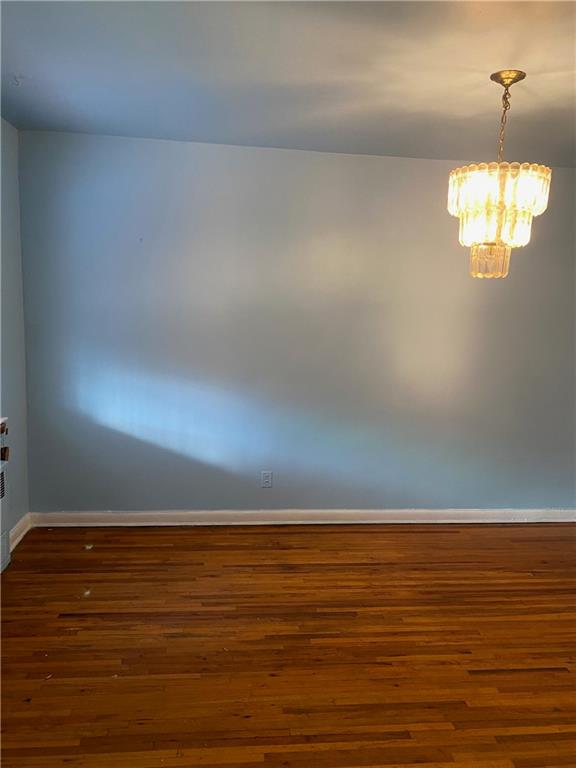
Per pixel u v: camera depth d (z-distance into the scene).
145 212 4.12
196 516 4.35
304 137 3.89
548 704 2.43
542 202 2.68
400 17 2.22
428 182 4.34
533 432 4.60
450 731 2.27
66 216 4.06
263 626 2.97
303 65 2.70
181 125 3.71
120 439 4.24
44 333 4.12
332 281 4.33
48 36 2.45
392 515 4.53
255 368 4.32
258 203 4.21
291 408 4.38
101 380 4.19
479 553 3.97
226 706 2.38
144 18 2.28
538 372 4.57
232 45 2.50
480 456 4.57
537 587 3.47
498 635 2.94
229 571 3.59
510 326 4.51
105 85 3.01
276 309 4.30
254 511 4.41
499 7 2.13
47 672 2.56
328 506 4.47
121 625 2.95
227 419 4.32
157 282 4.18
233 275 4.24
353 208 4.29
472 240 2.74
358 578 3.54
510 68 2.68
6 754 2.11
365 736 2.23
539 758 2.15
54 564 3.62
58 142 3.99
